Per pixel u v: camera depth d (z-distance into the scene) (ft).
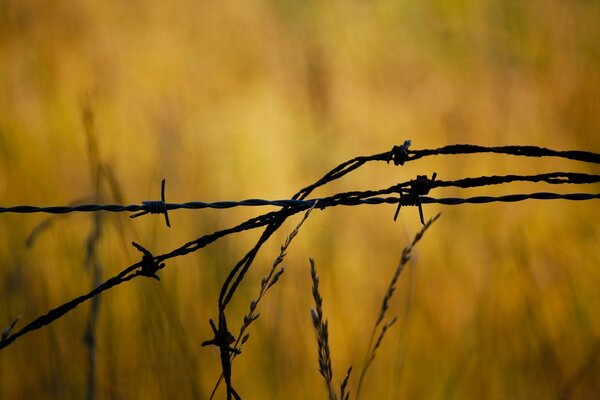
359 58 69.56
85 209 26.03
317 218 48.98
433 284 43.16
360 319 40.91
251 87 68.74
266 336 38.06
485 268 43.65
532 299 41.57
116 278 24.06
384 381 38.17
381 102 64.13
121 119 59.31
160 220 45.32
